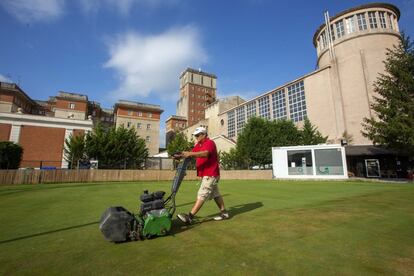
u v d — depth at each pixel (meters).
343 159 19.28
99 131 29.25
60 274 2.32
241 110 56.09
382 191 8.97
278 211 5.07
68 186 14.38
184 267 2.44
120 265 2.51
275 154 22.05
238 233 3.52
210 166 4.25
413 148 18.23
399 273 2.27
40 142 34.59
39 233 3.77
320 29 42.50
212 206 6.01
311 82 40.19
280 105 45.81
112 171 21.38
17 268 2.47
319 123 38.12
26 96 52.56
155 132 60.31
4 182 16.73
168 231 3.52
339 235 3.37
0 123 33.16
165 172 23.64
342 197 7.31
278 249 2.88
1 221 4.63
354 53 35.91
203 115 90.38
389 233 3.45
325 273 2.27
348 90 35.72
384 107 19.94
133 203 6.84
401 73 19.66
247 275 2.25
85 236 3.58
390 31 35.28
